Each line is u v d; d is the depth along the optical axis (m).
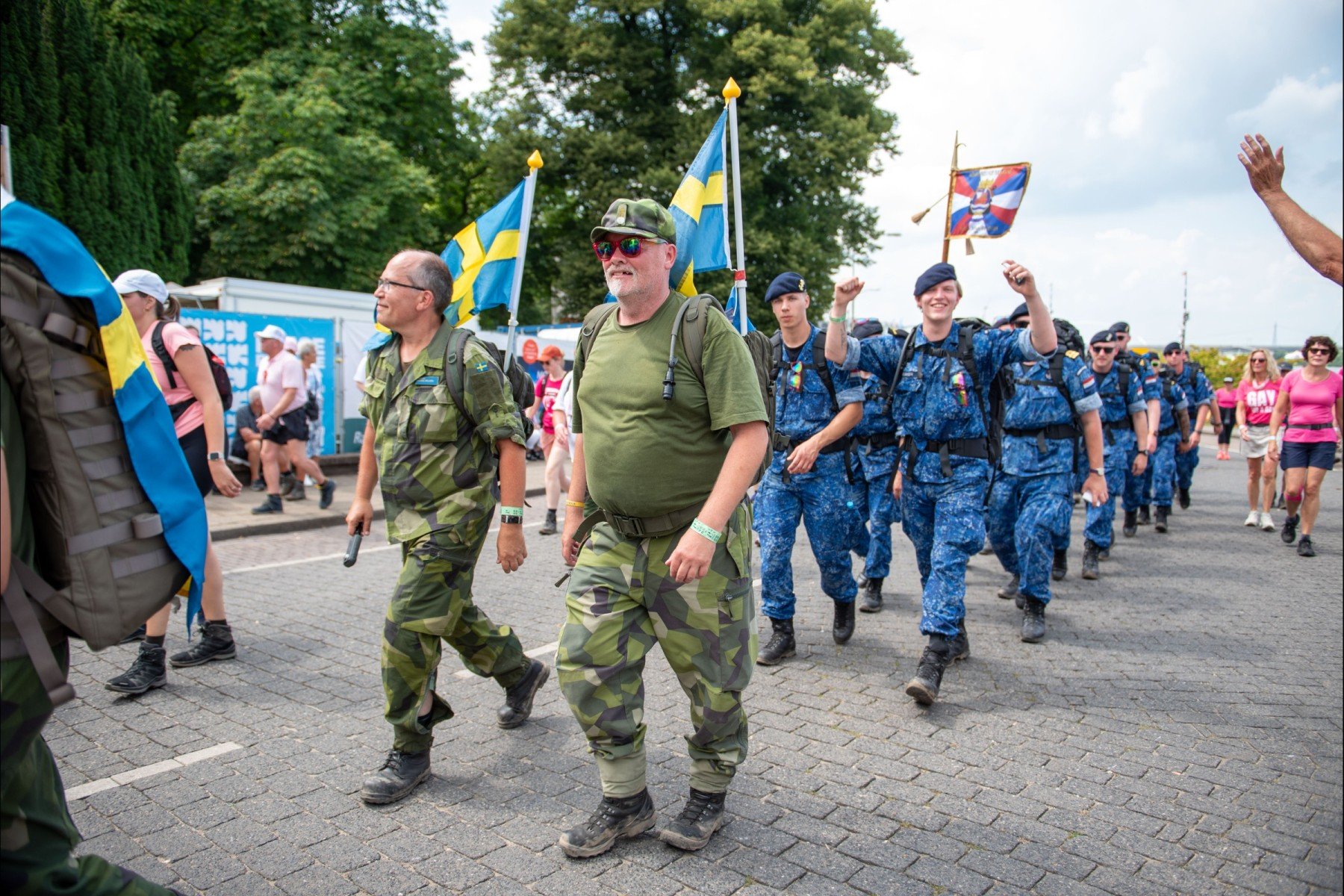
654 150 24.50
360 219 20.55
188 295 13.26
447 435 3.20
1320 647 5.25
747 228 23.59
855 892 2.71
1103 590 6.79
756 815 3.17
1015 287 4.21
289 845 2.94
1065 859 2.90
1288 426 8.59
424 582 3.20
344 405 14.02
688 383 2.72
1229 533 9.54
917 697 4.06
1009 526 5.92
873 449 5.89
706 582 2.84
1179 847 2.98
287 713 4.09
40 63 13.05
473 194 29.11
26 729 1.74
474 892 2.69
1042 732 3.95
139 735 3.83
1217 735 3.93
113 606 1.84
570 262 25.70
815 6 25.09
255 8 22.80
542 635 5.36
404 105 25.25
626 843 2.98
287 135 20.55
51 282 1.78
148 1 21.70
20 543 1.76
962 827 3.10
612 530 2.91
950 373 4.43
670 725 3.99
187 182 20.02
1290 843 3.01
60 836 1.86
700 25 24.34
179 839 2.98
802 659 4.97
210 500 10.51
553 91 25.75
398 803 3.24
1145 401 9.09
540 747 3.72
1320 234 2.34
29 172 12.85
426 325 3.32
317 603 6.09
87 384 1.84
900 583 6.88
